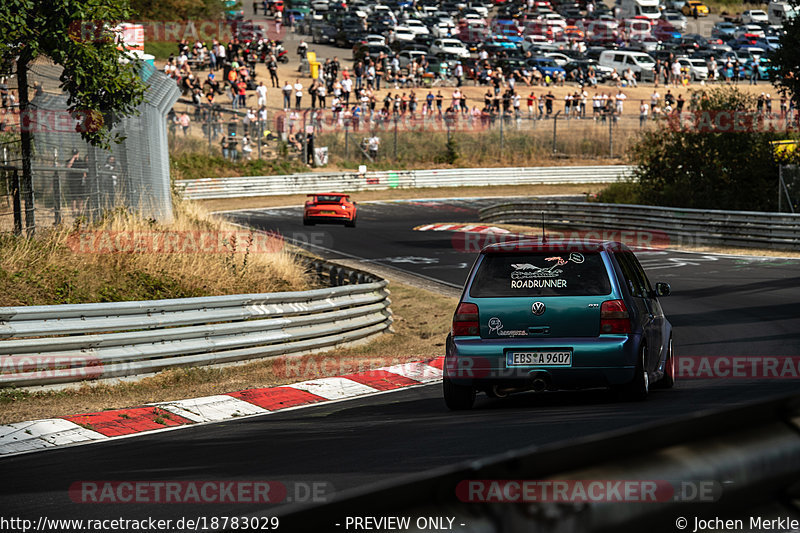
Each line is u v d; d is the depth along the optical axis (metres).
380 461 21.25
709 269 81.25
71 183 59.66
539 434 23.19
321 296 49.22
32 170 55.25
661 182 124.38
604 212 114.50
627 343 27.88
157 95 74.56
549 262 29.00
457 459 20.73
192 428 29.45
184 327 41.28
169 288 53.16
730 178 118.00
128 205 64.75
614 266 29.02
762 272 77.50
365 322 53.38
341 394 36.81
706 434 7.45
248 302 44.44
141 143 69.00
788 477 7.79
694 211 102.00
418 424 26.80
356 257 97.00
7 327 35.31
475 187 197.38
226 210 154.12
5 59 54.34
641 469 6.78
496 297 28.80
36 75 61.50
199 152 176.25
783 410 8.08
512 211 133.62
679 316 56.66
